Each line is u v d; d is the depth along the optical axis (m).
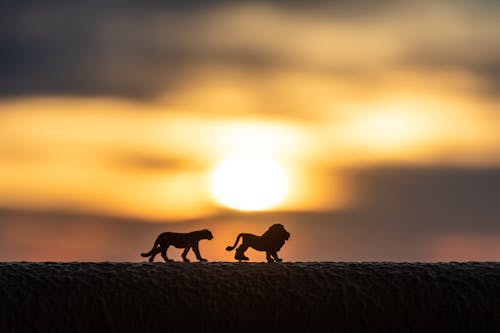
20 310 5.61
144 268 5.95
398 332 5.63
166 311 5.66
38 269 5.87
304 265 6.01
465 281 5.78
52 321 5.60
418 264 5.98
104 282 5.78
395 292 5.73
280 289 5.77
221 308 5.68
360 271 5.90
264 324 5.66
